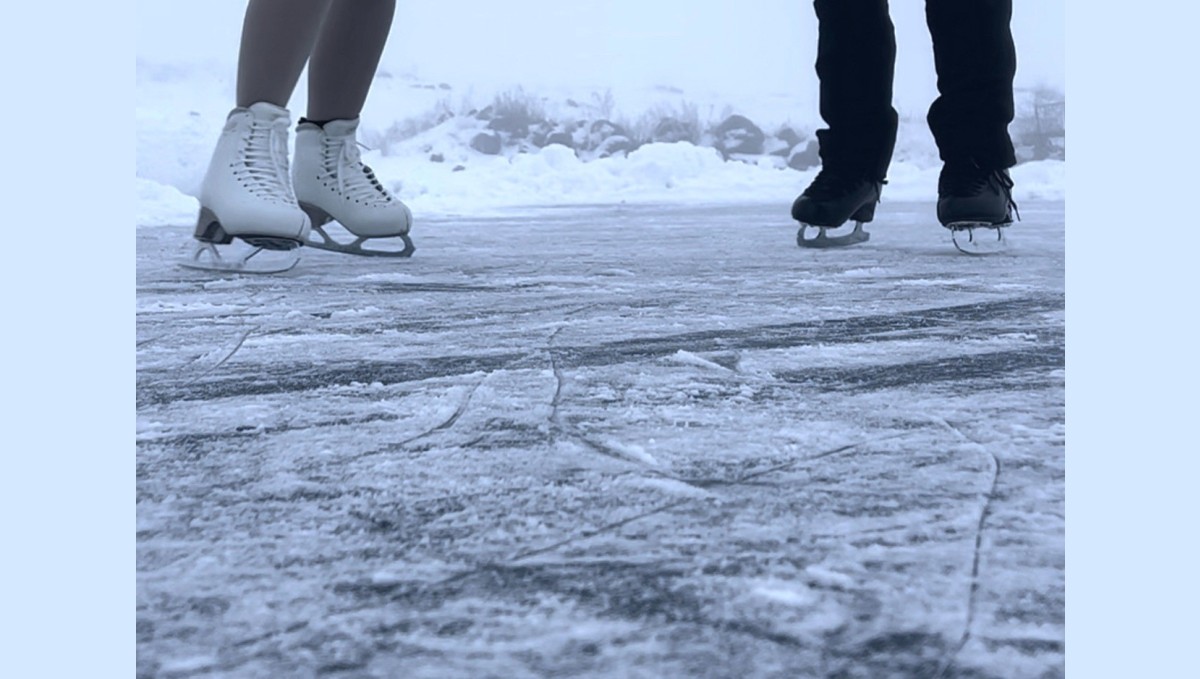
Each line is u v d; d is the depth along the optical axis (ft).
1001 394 3.40
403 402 3.31
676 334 4.51
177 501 2.40
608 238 10.27
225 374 3.74
